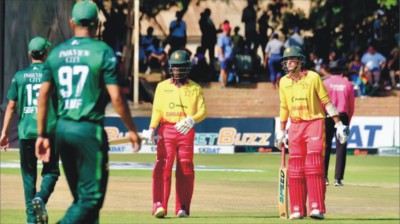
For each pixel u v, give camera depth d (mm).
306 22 109562
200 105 34469
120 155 76312
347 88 48281
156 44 100312
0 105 79062
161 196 34344
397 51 100312
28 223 30797
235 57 101375
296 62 33938
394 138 81812
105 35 98938
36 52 31047
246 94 98312
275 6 111750
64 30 82688
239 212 36719
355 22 106688
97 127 21484
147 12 105438
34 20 81438
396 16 104375
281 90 34375
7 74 80125
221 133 83438
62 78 21547
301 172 34219
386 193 45906
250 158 74750
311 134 33844
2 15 80062
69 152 21484
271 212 36812
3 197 41469
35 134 30625
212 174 56781
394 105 96188
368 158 77000
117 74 21359
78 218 21141
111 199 40875
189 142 34406
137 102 90500
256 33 101875
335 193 45656
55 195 42562
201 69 100312
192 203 40000
